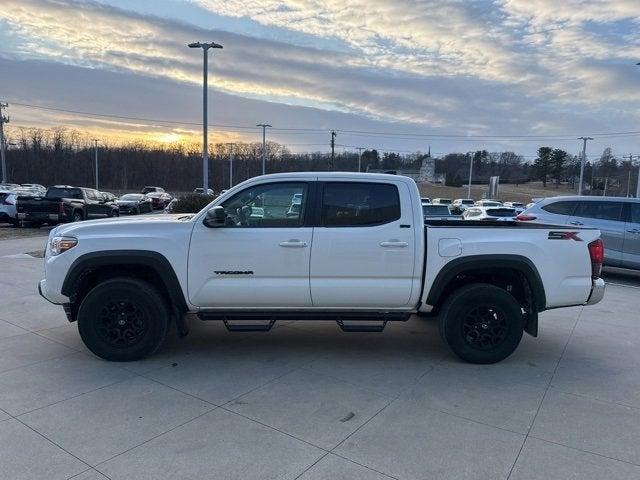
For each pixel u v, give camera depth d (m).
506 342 4.74
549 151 115.19
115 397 3.93
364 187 4.72
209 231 4.63
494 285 4.95
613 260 10.00
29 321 6.12
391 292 4.69
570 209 10.52
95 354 4.71
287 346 5.27
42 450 3.14
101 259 4.57
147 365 4.65
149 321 4.66
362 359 4.90
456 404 3.88
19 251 12.84
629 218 9.91
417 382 4.32
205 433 3.38
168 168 98.94
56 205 19.62
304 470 2.95
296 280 4.67
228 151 99.44
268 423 3.53
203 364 4.70
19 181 86.94
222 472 2.92
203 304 4.72
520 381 4.38
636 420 3.65
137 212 31.88
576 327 6.27
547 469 2.99
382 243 4.63
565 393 4.13
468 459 3.09
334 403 3.88
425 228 4.71
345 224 4.68
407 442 3.29
